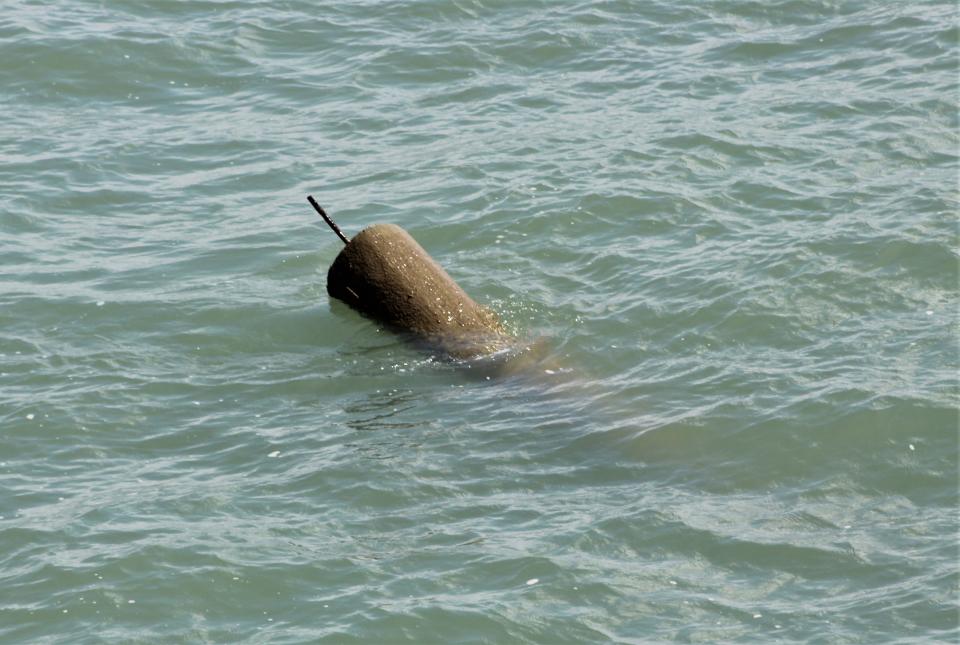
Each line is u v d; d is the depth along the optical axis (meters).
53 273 59.28
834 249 56.22
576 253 58.75
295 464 45.28
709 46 79.12
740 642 36.06
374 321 54.94
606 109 72.50
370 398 49.69
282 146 71.19
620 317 53.44
